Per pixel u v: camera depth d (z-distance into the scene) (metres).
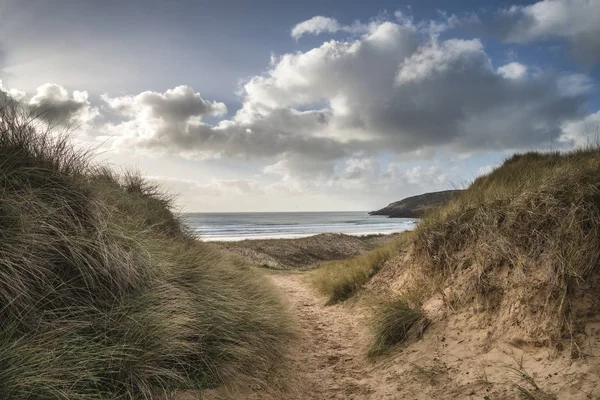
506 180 6.87
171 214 8.05
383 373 4.53
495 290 4.60
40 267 3.30
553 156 8.58
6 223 3.31
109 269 3.75
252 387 3.90
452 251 6.04
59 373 2.64
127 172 8.26
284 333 5.78
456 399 3.52
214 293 4.97
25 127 4.08
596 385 2.95
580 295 3.70
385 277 8.07
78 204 4.08
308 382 4.46
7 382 2.38
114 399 2.82
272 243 35.38
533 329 3.83
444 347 4.52
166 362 3.53
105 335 3.26
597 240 3.95
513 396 3.25
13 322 2.90
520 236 4.73
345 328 6.83
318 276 12.94
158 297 4.03
